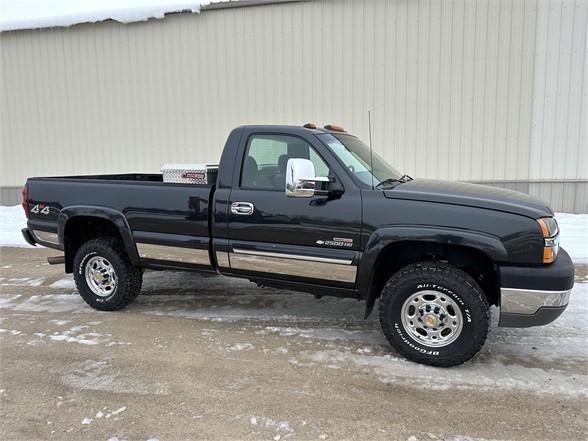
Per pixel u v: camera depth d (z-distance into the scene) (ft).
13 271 21.57
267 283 13.60
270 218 12.82
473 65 30.42
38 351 12.53
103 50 36.17
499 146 31.04
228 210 13.35
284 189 12.94
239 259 13.47
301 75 32.55
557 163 30.78
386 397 10.05
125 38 35.50
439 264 11.40
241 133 13.60
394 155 32.01
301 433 8.77
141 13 34.55
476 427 8.95
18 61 38.22
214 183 14.25
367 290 12.01
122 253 15.44
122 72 36.06
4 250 26.40
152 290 18.01
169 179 14.88
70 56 36.96
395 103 31.55
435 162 31.68
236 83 33.83
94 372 11.29
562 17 29.35
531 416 9.30
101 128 37.40
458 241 10.90
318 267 12.41
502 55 30.09
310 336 13.41
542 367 11.40
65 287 18.85
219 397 10.09
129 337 13.42
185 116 35.29
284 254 12.71
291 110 33.09
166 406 9.75
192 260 14.17
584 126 30.22
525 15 29.50
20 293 18.08
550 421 9.12
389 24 30.83
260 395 10.15
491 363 11.64
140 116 36.29
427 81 30.99
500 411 9.48
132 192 14.70
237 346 12.73
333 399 9.98
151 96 35.78
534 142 30.73
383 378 10.89
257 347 12.66
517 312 10.77
